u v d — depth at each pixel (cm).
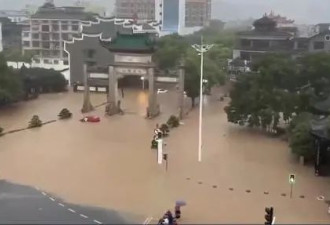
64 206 4762
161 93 11644
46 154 6606
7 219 4409
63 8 16750
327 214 4566
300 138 6169
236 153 6738
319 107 7169
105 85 11538
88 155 6581
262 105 7881
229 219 4384
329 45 13188
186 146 7100
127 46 9019
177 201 4553
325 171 5869
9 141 7306
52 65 13962
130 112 9569
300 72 8481
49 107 10025
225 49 13525
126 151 6800
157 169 5978
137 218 4475
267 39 13850
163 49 11700
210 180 5569
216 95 11519
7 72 9669
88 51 12138
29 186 5328
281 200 4947
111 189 5253
